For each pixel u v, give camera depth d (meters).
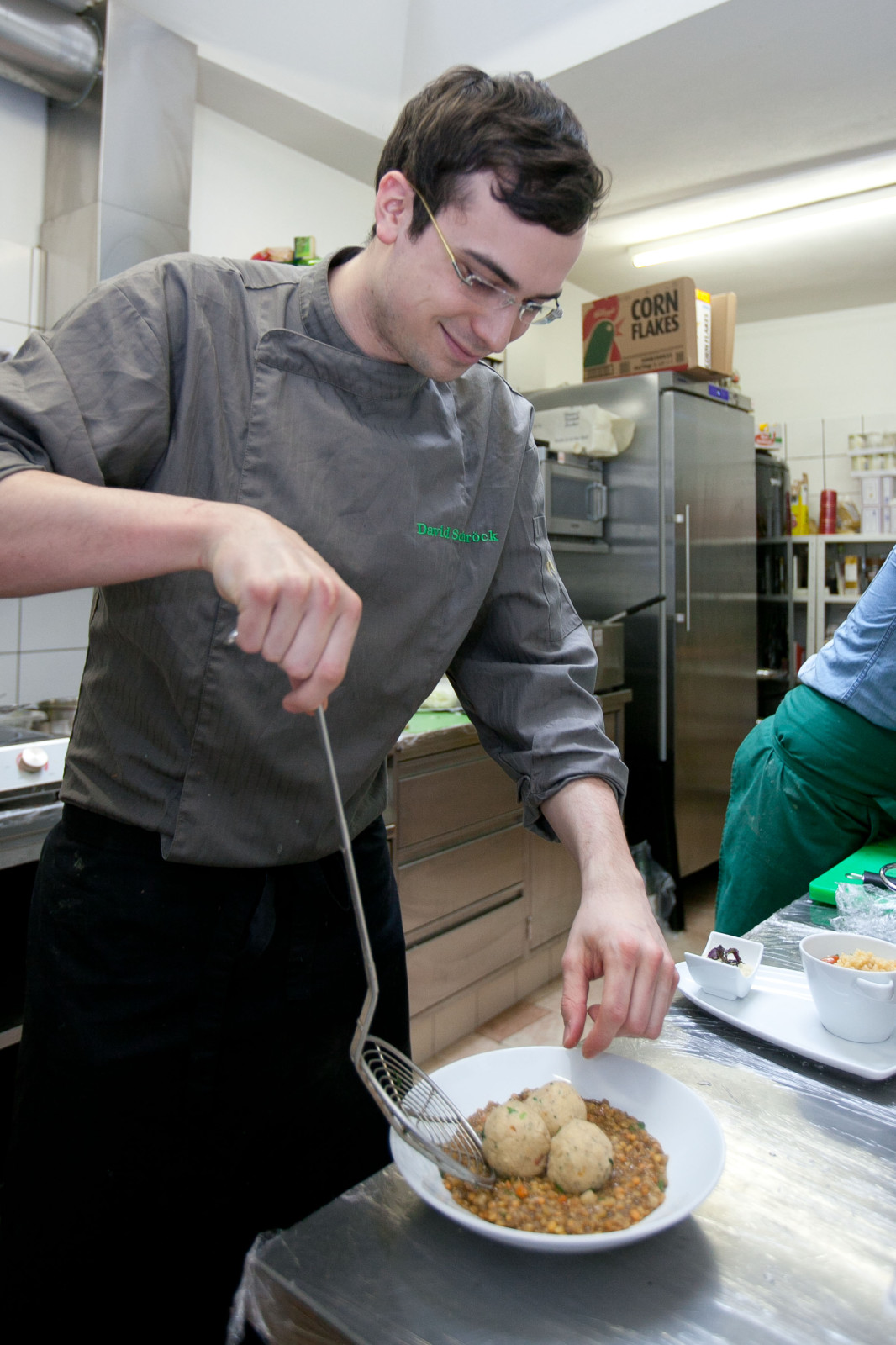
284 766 0.84
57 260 2.19
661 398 3.18
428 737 2.11
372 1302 0.52
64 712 2.03
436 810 2.19
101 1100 0.85
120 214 2.13
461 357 0.77
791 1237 0.57
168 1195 0.90
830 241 3.56
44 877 0.91
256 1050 0.91
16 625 2.14
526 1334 0.49
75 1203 0.87
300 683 0.56
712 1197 0.60
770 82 2.51
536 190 0.66
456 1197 0.60
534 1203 0.58
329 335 0.82
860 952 0.87
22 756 1.55
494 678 1.04
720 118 2.71
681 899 3.21
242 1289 0.55
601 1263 0.55
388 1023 1.05
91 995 0.85
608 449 3.18
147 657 0.81
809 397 4.59
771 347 4.69
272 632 0.54
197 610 0.78
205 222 2.67
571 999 0.75
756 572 3.70
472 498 0.96
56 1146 0.87
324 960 0.94
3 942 1.70
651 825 3.27
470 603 0.96
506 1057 0.74
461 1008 2.36
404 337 0.77
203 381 0.79
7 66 1.99
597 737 0.97
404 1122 0.56
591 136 2.80
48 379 0.70
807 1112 0.70
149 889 0.85
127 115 2.10
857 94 2.56
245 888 0.87
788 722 1.53
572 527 3.12
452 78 0.72
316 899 0.92
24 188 2.19
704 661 3.37
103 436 0.72
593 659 1.07
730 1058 0.79
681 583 3.22
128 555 0.61
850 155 2.93
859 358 4.44
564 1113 0.65
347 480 0.83
